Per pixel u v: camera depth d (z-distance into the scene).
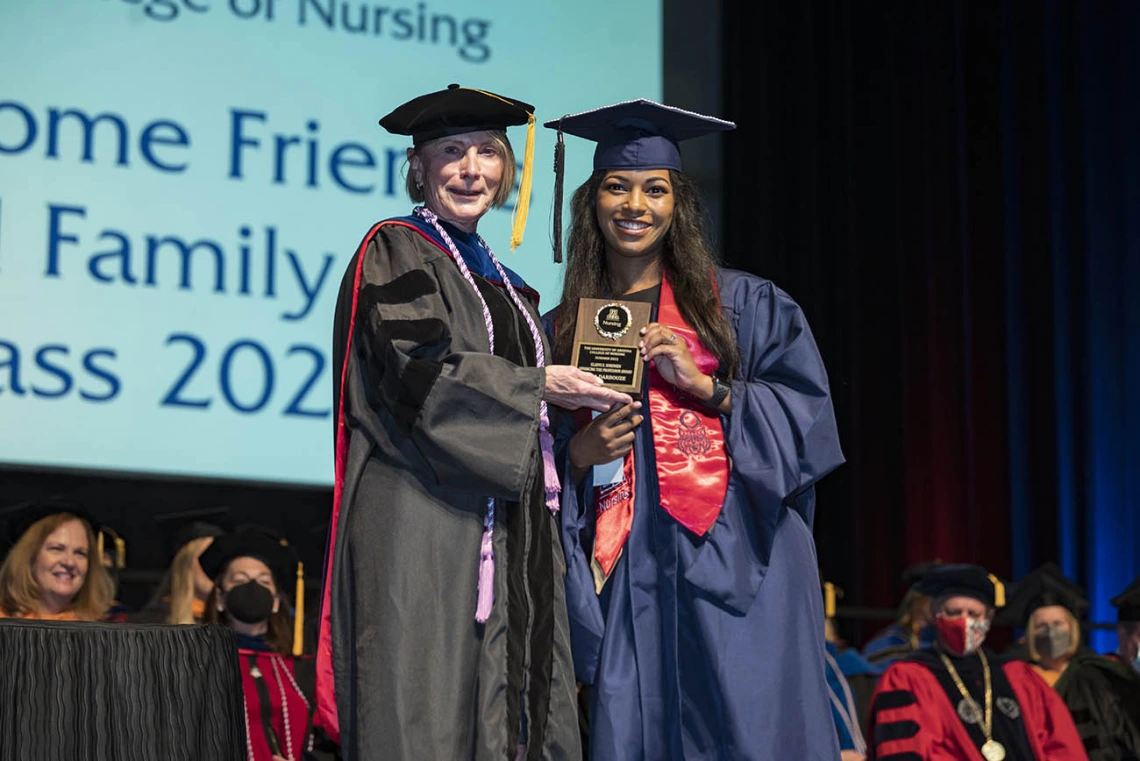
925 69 8.79
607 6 7.64
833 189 8.71
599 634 3.19
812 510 3.40
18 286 6.79
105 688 2.28
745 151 8.48
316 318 7.17
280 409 7.09
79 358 6.85
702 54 8.32
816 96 8.68
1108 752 6.22
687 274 3.34
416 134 3.20
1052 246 8.63
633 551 3.25
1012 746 5.77
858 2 8.83
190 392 6.97
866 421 8.69
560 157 3.43
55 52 6.89
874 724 5.87
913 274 8.75
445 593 2.85
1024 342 8.64
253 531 5.33
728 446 3.24
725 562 3.19
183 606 5.29
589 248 3.41
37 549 4.79
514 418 2.87
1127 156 8.52
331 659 2.87
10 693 2.21
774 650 3.18
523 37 7.48
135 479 6.90
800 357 3.31
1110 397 8.54
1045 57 8.65
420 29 7.36
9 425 6.75
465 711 2.82
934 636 6.87
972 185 8.73
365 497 2.90
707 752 3.18
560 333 3.33
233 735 2.42
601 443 3.14
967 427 8.70
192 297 7.00
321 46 7.23
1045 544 8.58
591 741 3.20
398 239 3.08
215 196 7.05
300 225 7.16
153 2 7.04
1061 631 6.65
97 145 6.93
